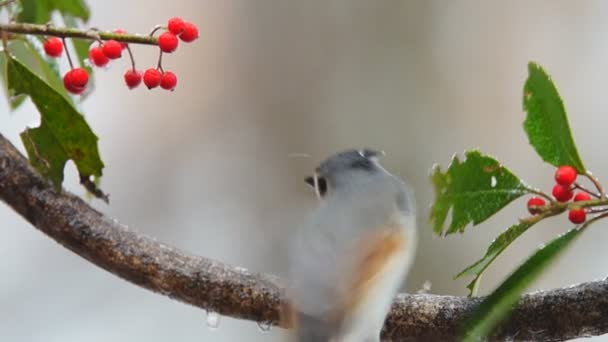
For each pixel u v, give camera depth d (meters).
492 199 3.94
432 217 3.93
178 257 3.95
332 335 3.71
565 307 3.86
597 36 13.58
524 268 3.57
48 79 4.92
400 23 13.19
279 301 3.89
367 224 3.92
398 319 3.93
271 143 13.04
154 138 13.38
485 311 3.62
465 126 13.06
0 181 3.93
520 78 13.35
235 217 12.66
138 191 13.04
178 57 13.57
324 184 4.24
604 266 11.23
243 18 13.51
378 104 12.95
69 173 11.43
